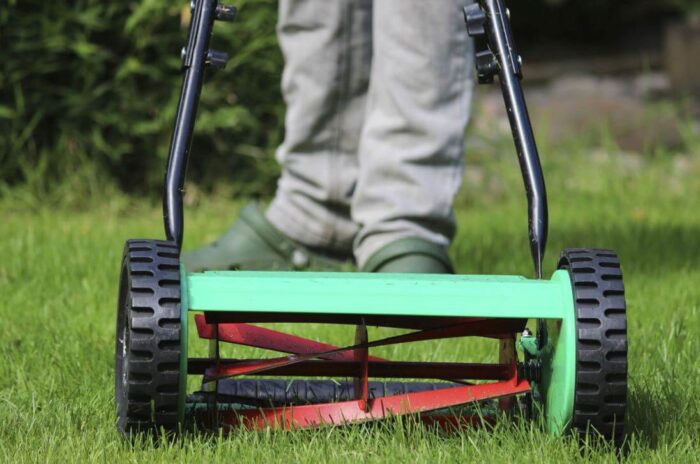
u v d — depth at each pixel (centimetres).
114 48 1053
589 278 356
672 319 571
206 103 1082
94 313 587
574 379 348
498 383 387
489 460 360
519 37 2414
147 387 343
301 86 671
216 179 1114
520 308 356
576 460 356
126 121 1052
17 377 475
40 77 1036
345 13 654
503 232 923
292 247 699
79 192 1051
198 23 439
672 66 1922
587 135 1400
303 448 368
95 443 374
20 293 635
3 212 1017
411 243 594
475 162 1288
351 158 684
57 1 1016
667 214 1097
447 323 398
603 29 2428
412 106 593
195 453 357
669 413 419
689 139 1423
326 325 564
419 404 382
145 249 360
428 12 581
